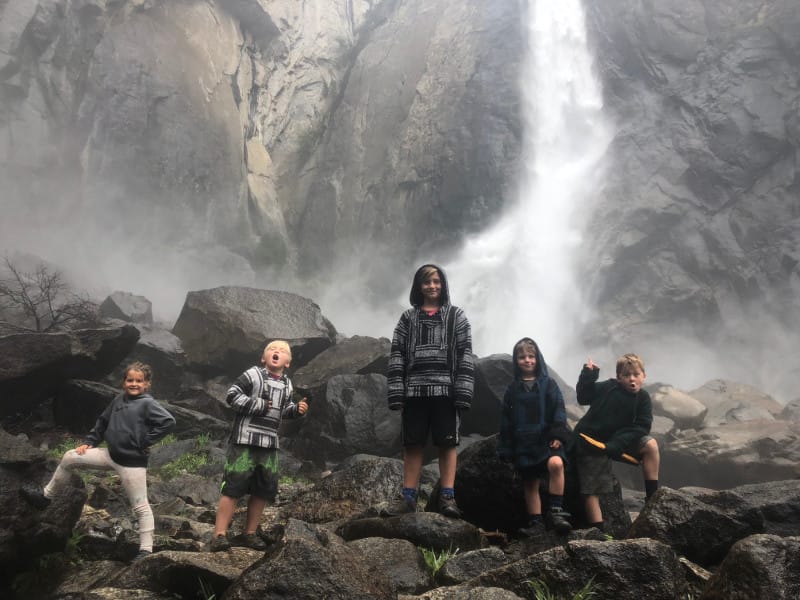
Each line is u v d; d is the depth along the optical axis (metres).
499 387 11.72
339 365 12.76
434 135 41.38
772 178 32.72
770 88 33.47
